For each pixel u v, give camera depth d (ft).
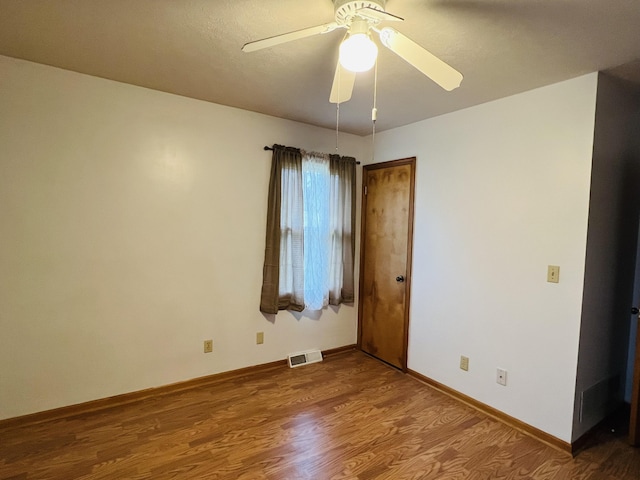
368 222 12.24
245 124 9.91
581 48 5.82
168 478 6.06
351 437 7.39
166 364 9.10
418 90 7.88
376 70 6.81
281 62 6.75
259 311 10.48
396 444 7.20
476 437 7.55
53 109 7.50
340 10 4.32
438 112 9.45
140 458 6.55
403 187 10.86
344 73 5.48
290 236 10.69
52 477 6.02
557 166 7.29
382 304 11.65
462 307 9.13
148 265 8.75
